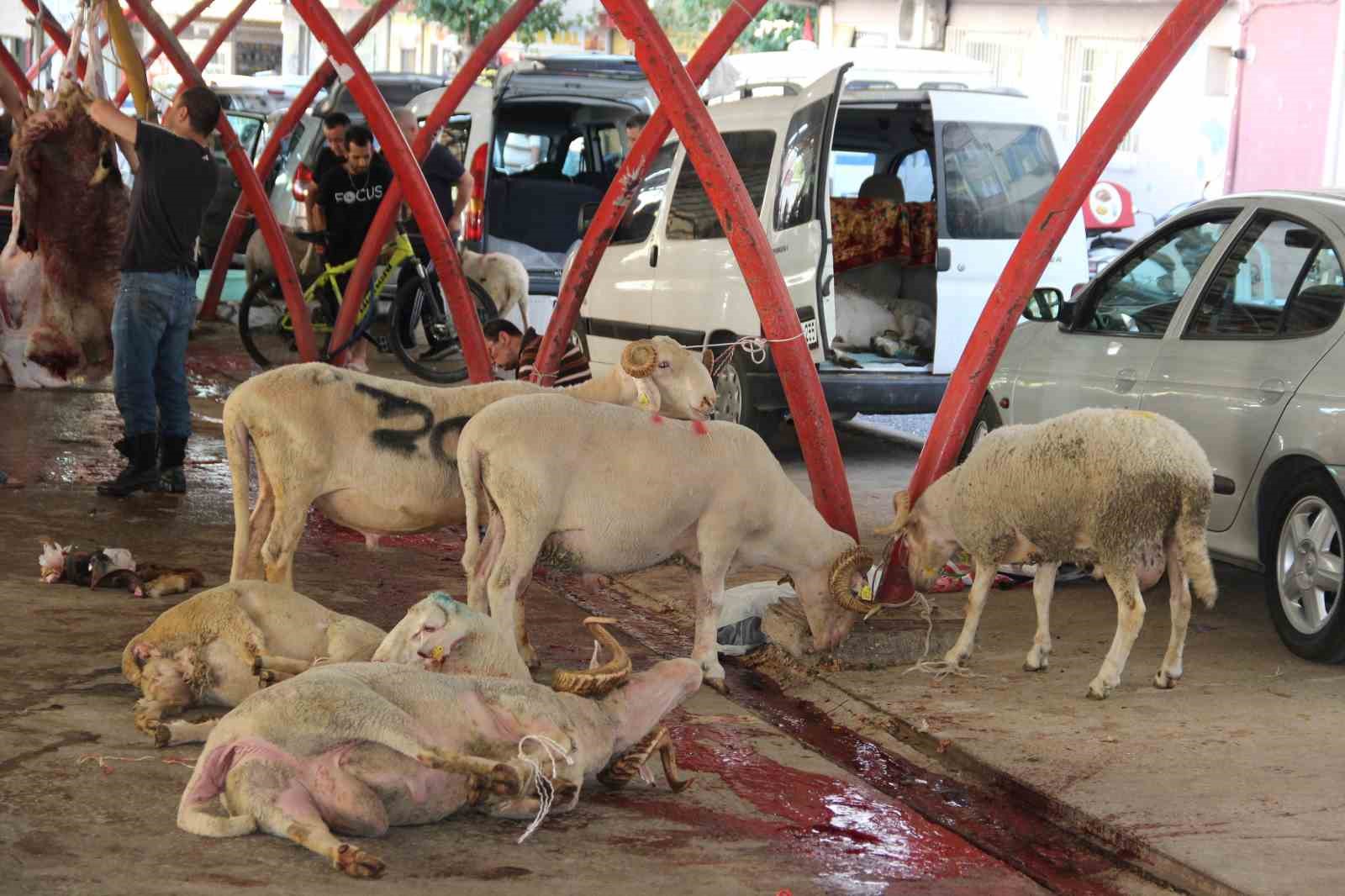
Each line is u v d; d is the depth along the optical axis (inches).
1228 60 822.5
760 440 240.8
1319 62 764.0
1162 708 233.9
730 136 426.9
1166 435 229.3
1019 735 220.7
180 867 159.0
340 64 354.0
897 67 623.5
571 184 631.2
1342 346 255.9
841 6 1103.6
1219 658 262.7
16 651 231.6
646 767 194.4
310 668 187.9
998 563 250.8
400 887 158.1
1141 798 195.3
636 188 334.3
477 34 1258.0
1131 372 298.5
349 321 457.1
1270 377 265.7
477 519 224.7
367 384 236.8
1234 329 282.0
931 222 453.4
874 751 222.2
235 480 237.0
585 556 228.8
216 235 778.2
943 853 180.7
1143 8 849.5
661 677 193.0
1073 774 204.2
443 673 181.2
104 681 220.5
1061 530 237.8
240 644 204.7
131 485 353.1
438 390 241.0
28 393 480.4
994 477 243.0
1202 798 195.5
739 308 411.2
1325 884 170.1
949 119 425.1
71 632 243.6
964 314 422.3
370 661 201.8
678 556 242.8
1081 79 894.4
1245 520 271.0
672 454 229.1
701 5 1244.5
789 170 396.8
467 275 569.6
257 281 566.3
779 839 181.2
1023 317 349.7
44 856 160.4
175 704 203.9
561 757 176.9
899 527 263.7
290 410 230.8
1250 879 171.0
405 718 169.0
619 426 226.7
